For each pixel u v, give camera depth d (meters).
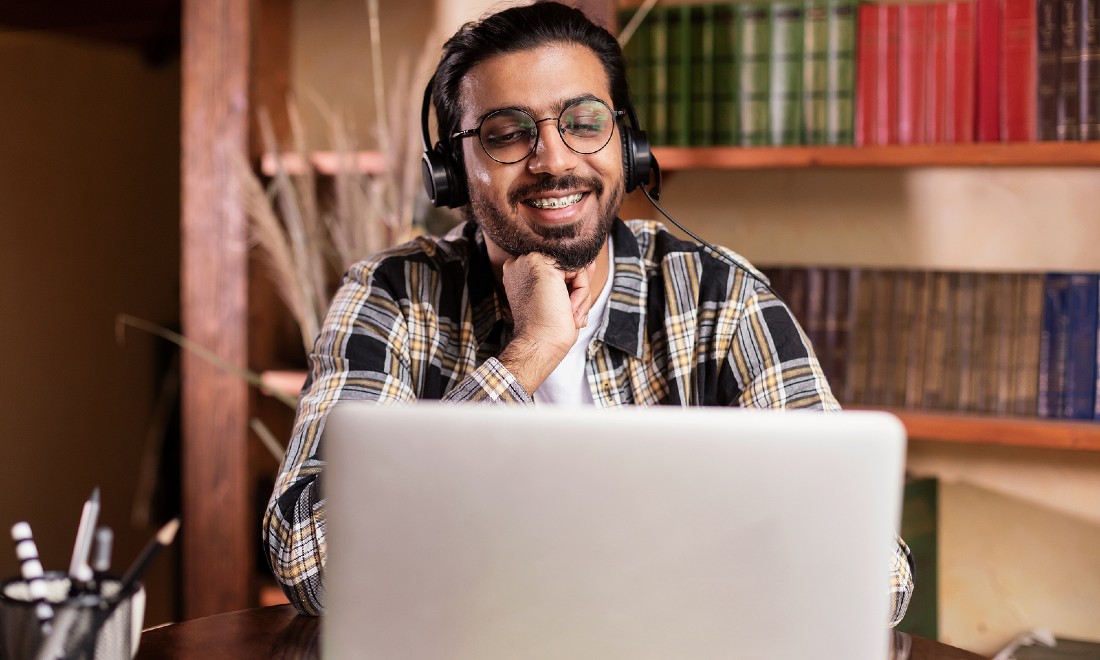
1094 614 2.25
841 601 0.77
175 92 4.18
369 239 2.26
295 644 1.08
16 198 3.70
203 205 2.42
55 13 3.27
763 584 0.78
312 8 2.63
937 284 2.10
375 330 1.46
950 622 2.33
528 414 0.79
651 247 1.58
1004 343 2.06
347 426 0.81
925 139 2.08
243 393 2.42
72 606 0.85
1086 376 2.02
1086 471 2.25
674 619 0.79
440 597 0.81
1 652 0.86
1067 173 2.24
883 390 2.13
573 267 1.43
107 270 4.00
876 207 2.36
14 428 3.72
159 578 3.88
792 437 0.77
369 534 0.81
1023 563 2.29
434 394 1.51
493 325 1.53
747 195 2.43
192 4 2.41
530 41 1.40
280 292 2.55
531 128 1.38
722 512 0.78
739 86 2.17
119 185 4.03
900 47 2.09
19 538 0.91
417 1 2.59
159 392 4.13
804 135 2.14
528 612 0.80
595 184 1.40
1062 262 2.25
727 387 1.47
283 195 2.34
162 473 3.99
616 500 0.78
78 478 3.92
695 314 1.50
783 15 2.14
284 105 2.62
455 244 1.58
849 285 2.14
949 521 2.32
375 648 0.82
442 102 1.50
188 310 2.44
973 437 2.00
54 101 3.80
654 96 2.21
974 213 2.30
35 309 3.77
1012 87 2.03
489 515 0.80
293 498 1.20
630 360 1.51
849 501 0.77
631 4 2.34
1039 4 2.00
